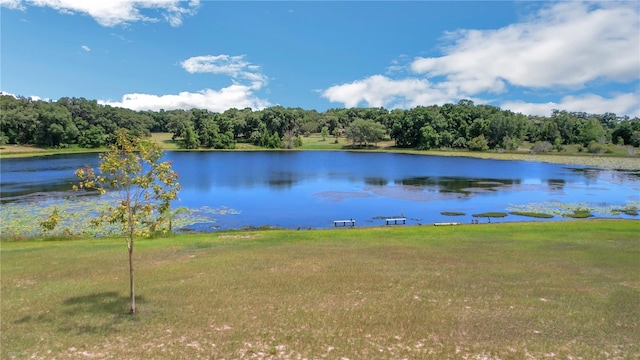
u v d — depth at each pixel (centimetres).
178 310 1287
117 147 1205
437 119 15662
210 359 966
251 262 1923
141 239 2683
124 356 984
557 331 1122
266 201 4847
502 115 15425
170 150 14538
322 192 5547
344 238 2656
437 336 1088
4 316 1245
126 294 1449
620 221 3406
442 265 1864
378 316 1227
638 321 1195
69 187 5491
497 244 2381
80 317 1231
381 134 16188
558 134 15012
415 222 3822
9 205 4166
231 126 16225
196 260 1980
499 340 1064
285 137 16275
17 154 11512
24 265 1895
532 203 4734
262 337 1083
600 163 9931
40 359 972
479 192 5569
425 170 8625
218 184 6259
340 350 1007
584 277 1666
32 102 15200
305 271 1750
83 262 1953
